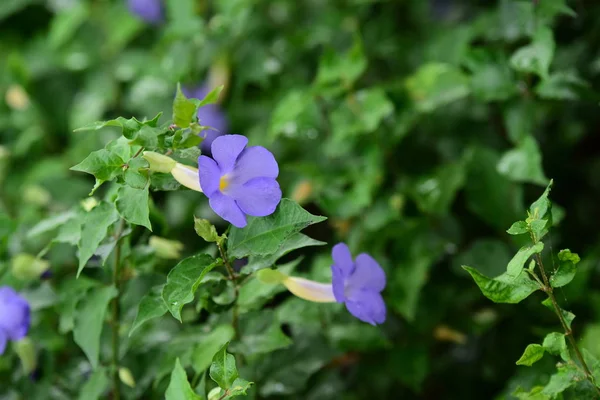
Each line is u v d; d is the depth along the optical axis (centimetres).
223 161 86
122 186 88
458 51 116
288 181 119
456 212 117
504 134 117
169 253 96
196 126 87
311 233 119
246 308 94
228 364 86
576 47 114
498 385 113
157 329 99
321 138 117
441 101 111
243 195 86
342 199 110
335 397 106
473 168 109
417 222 110
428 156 116
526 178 105
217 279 90
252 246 87
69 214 97
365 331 103
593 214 118
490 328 112
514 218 108
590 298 106
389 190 112
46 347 102
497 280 86
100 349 98
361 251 109
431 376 114
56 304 100
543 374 98
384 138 112
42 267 100
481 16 117
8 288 97
